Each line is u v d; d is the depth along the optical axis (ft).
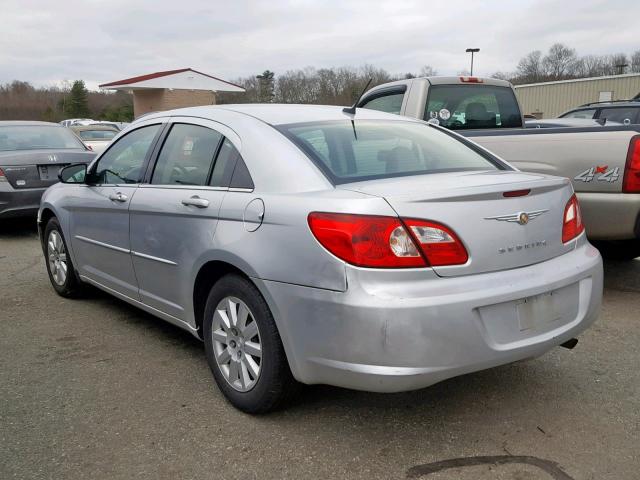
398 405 10.86
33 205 27.27
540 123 25.12
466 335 8.70
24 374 12.39
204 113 12.57
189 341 14.21
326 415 10.53
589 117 34.35
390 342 8.42
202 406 10.93
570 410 10.61
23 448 9.61
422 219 8.73
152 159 13.32
